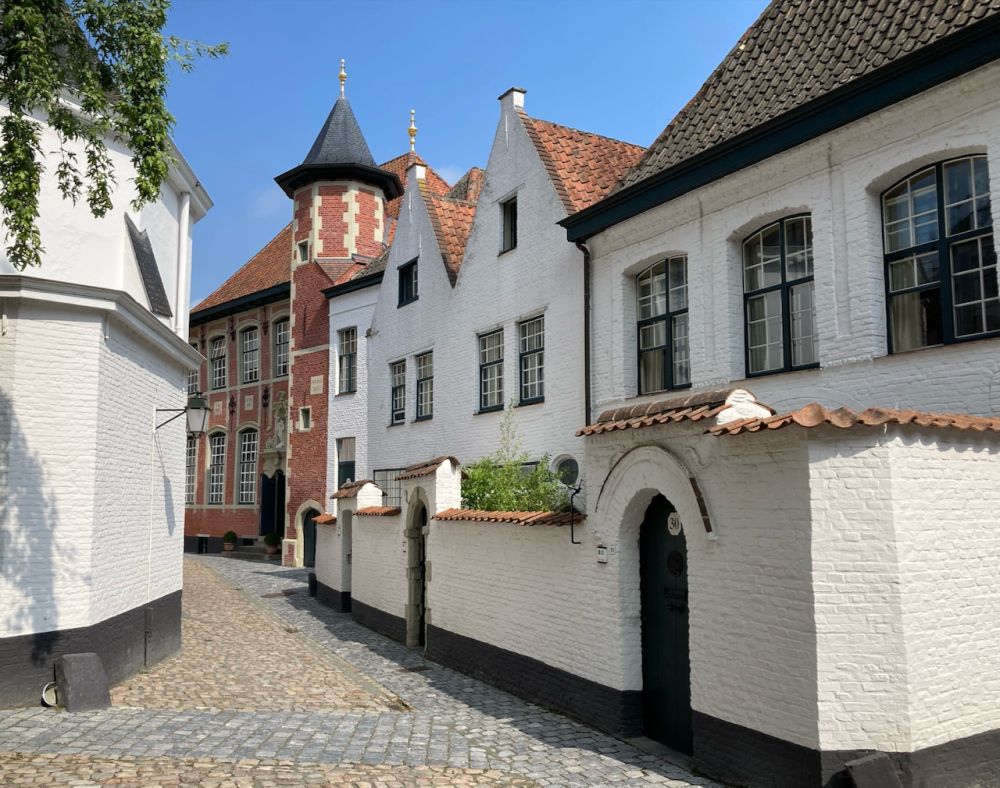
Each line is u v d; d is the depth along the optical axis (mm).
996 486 6691
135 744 7559
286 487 28047
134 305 10469
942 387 8227
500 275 16125
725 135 11000
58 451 9531
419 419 18953
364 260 27750
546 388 14586
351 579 18078
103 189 8805
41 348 9523
